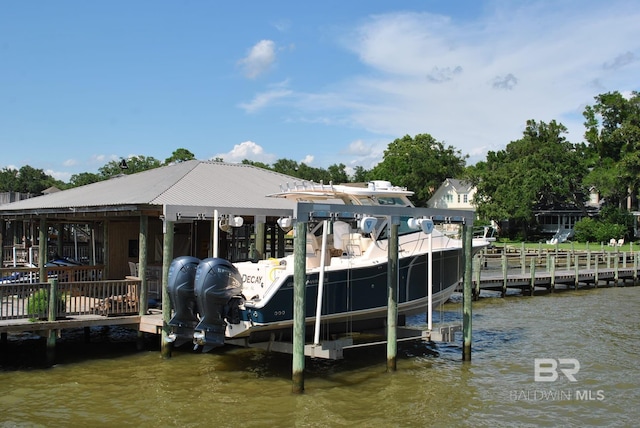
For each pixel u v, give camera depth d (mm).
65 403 10219
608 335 16609
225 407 10109
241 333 11281
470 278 13227
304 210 10344
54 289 12453
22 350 13766
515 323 18578
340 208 10805
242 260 18719
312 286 11852
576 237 53844
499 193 55188
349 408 10141
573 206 60688
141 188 17500
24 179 94438
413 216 12133
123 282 13469
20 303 14461
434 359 13617
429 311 12789
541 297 25672
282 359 13375
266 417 9656
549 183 53969
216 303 10836
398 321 14172
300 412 9898
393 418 9688
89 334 14602
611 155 57281
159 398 10531
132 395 10680
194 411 9898
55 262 19109
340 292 12367
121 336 15234
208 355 13539
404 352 14320
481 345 15188
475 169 68625
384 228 13492
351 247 13539
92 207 15508
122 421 9414
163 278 12586
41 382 11359
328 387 11297
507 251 42344
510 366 13023
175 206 12492
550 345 15219
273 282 11328
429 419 9672
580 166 56281
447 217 12750
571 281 28406
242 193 18000
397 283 12047
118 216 16094
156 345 14273
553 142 59344
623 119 57125
